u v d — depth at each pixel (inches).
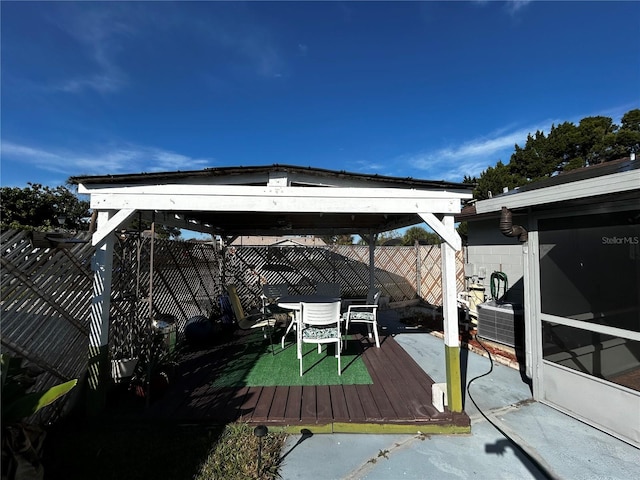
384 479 87.0
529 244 135.3
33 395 79.2
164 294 193.9
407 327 251.8
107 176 113.3
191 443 98.9
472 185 121.3
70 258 115.3
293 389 133.3
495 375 158.1
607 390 107.0
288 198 118.2
